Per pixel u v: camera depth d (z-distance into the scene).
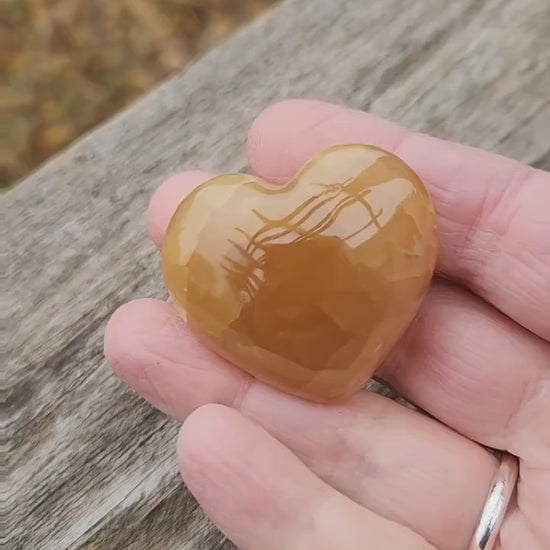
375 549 0.11
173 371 0.12
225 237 0.11
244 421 0.11
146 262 0.15
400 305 0.11
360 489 0.12
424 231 0.11
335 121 0.13
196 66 0.17
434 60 0.17
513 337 0.12
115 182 0.16
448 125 0.16
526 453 0.12
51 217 0.16
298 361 0.11
